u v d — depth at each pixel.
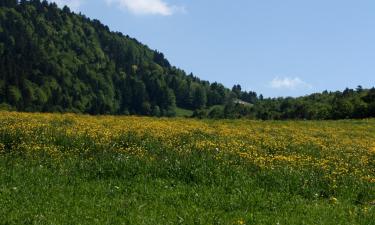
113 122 35.44
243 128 39.88
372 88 103.88
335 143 33.44
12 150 20.44
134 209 13.41
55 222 11.91
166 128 32.31
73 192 14.84
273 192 16.30
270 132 38.59
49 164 18.14
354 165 23.33
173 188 16.14
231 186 16.55
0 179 15.63
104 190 15.28
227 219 12.92
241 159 20.86
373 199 16.50
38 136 23.08
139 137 25.33
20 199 13.68
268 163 20.81
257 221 12.95
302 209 14.56
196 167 18.03
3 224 11.54
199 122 43.78
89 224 11.94
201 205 14.38
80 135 24.19
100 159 18.86
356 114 87.81
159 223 12.19
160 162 18.66
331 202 15.81
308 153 26.42
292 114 128.62
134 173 17.33
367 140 38.16
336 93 151.12
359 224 13.30
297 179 17.62
